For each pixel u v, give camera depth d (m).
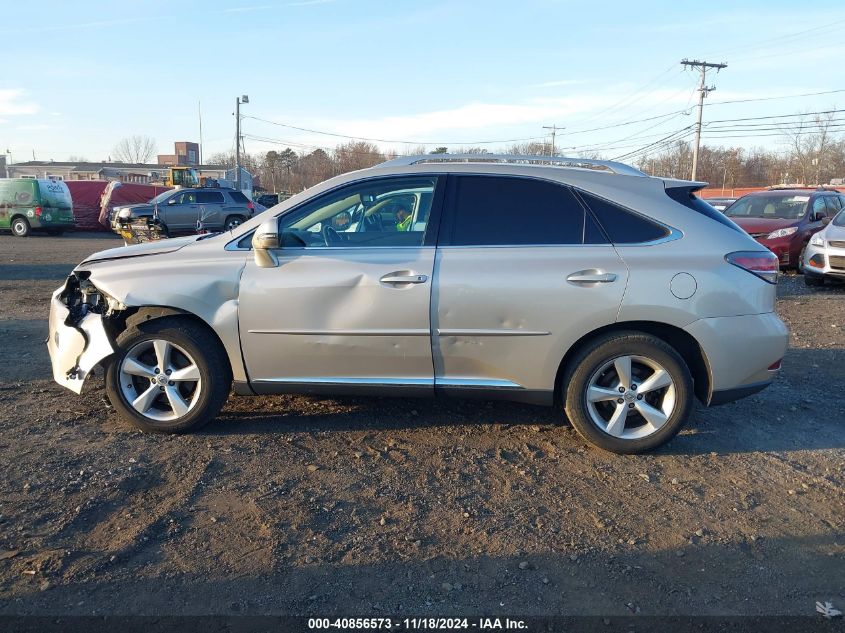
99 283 4.30
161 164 76.00
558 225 4.12
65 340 4.40
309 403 5.09
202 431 4.52
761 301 4.07
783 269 14.09
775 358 4.12
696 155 43.66
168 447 4.25
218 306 4.21
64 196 24.92
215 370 4.30
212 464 4.02
